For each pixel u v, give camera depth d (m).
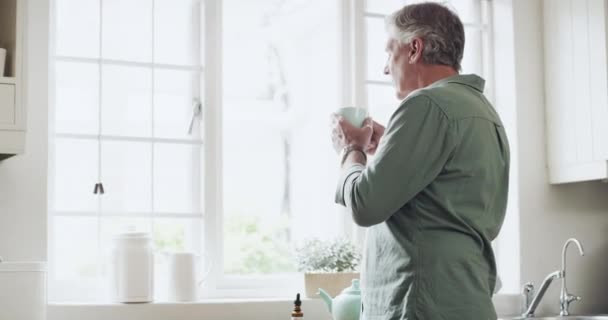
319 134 5.13
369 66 3.48
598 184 3.63
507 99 3.61
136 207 3.12
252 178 6.28
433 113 1.92
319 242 3.23
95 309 2.75
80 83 3.08
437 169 1.91
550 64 3.56
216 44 3.25
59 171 3.01
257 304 2.96
